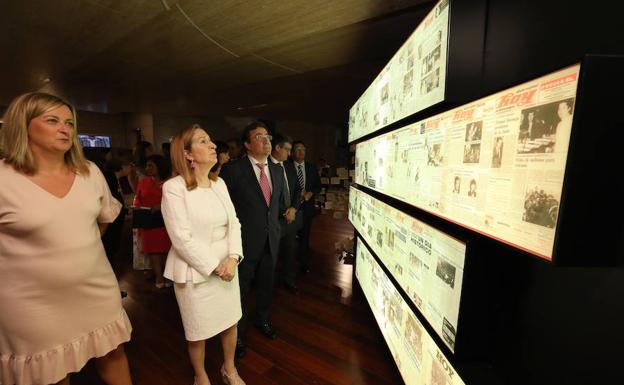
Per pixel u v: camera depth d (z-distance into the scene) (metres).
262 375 1.66
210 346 1.89
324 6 1.99
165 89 4.70
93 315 1.13
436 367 1.01
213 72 3.65
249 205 1.79
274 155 2.34
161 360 1.76
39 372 1.02
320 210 6.32
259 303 2.01
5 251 0.95
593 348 0.59
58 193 1.02
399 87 1.37
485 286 0.80
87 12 2.14
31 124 0.96
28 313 0.98
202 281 1.33
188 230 1.30
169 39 2.59
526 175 0.61
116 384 1.33
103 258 1.17
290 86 4.40
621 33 0.51
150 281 2.82
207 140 1.37
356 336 2.02
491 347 0.84
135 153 3.16
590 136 0.48
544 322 0.68
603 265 0.53
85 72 3.71
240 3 1.98
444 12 0.92
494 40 0.87
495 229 0.71
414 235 1.19
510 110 0.65
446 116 0.94
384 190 1.65
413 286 1.20
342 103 5.90
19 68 3.57
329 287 2.77
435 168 1.02
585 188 0.50
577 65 0.48
